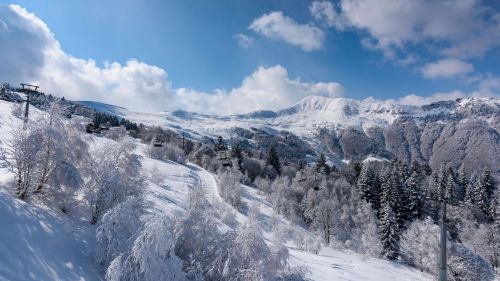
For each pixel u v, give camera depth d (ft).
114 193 49.80
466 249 149.79
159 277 37.70
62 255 37.35
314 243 161.68
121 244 39.37
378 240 190.29
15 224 36.83
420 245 165.17
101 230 39.96
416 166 397.80
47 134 48.01
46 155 48.08
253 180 350.23
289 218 232.53
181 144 456.86
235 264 46.47
